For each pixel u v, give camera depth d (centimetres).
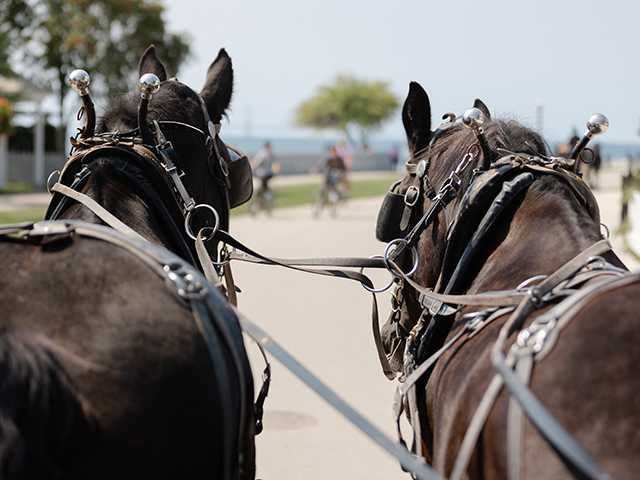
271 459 430
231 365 193
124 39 2741
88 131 272
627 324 163
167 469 172
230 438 186
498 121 271
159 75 337
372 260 290
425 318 262
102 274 186
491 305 215
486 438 172
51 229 197
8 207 1788
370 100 7888
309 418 498
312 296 892
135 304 182
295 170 4269
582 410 157
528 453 158
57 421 155
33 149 2691
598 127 245
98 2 2664
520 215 232
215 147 310
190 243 287
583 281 194
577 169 254
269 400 530
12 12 2702
